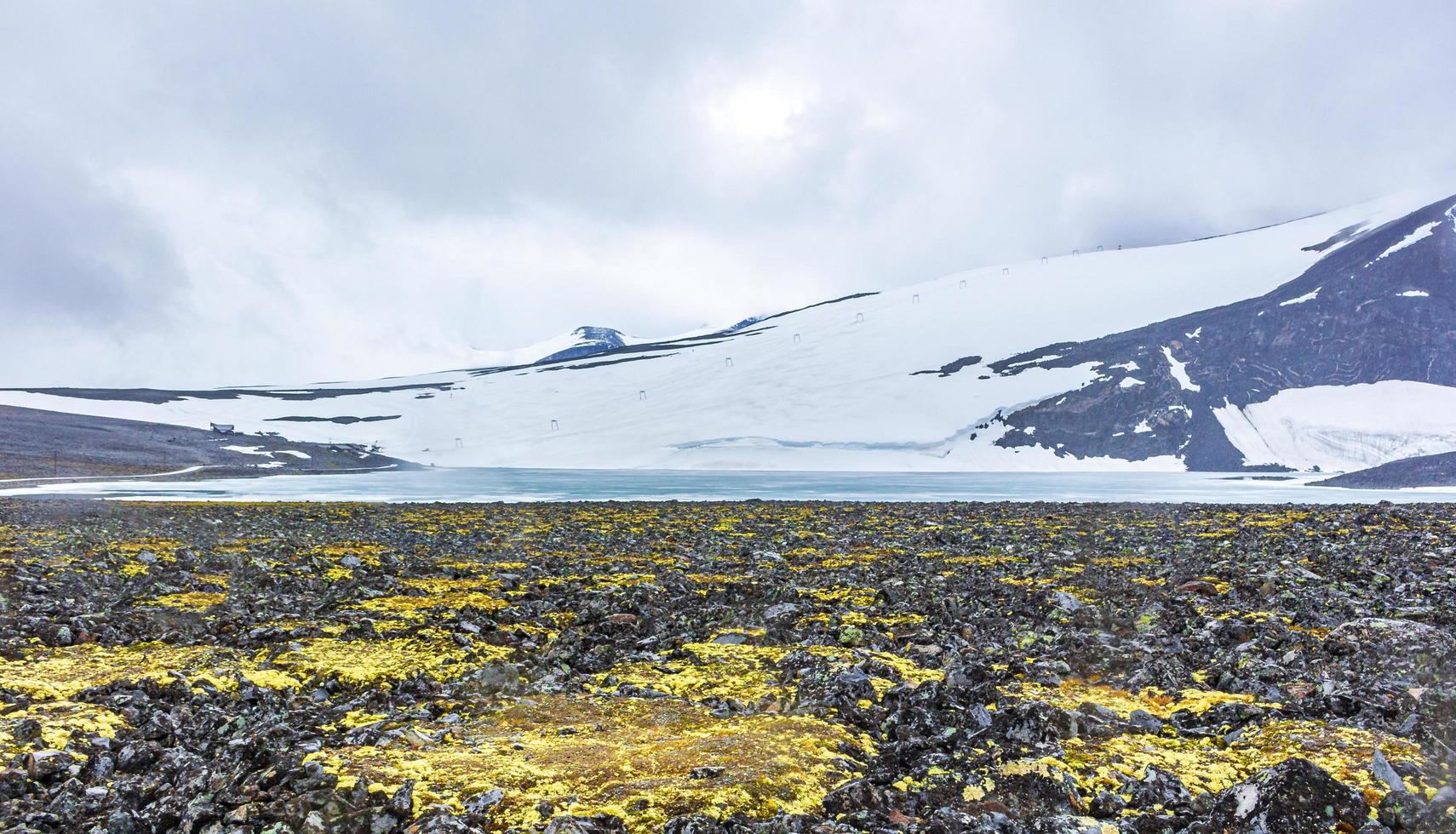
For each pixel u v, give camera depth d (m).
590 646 17.58
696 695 13.83
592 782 9.70
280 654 15.70
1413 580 23.17
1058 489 93.00
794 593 22.81
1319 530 37.88
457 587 24.62
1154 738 11.40
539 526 45.75
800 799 9.36
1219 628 17.06
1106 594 22.58
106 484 103.56
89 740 10.88
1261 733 11.24
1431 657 13.88
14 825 8.73
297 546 35.31
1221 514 48.94
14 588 22.12
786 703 13.04
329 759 10.20
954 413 187.38
